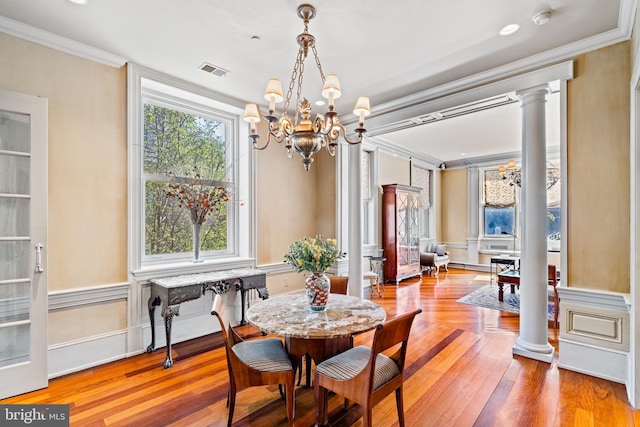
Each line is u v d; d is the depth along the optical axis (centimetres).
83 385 248
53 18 235
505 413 213
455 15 229
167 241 354
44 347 244
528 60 289
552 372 267
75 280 273
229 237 407
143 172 336
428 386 247
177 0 214
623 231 249
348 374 181
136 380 256
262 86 353
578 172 268
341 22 237
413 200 696
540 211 290
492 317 423
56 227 264
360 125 237
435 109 359
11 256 236
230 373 190
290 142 244
